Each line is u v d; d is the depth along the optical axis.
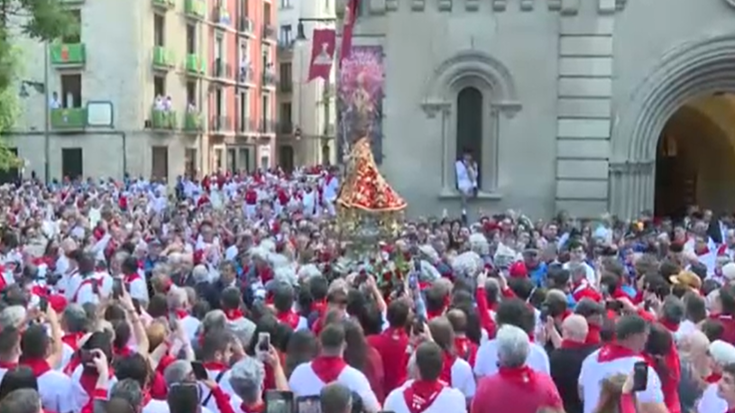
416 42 23.50
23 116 47.88
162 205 31.66
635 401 6.56
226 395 7.07
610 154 23.45
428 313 10.45
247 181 38.47
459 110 23.86
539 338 9.62
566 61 23.34
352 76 23.45
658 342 7.66
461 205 23.61
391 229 16.75
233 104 61.06
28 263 14.31
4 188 34.12
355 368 7.85
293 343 8.04
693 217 24.64
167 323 9.12
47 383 7.43
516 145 23.58
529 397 6.85
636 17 23.31
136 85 47.81
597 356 7.75
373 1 23.42
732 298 9.63
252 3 63.94
